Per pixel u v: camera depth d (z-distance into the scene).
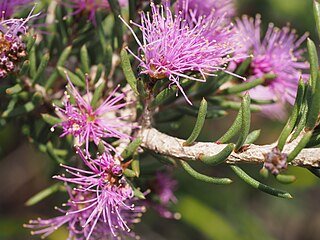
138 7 0.12
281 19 0.21
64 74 0.12
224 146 0.10
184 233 0.22
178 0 0.11
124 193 0.10
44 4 0.13
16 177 0.21
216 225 0.20
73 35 0.13
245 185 0.22
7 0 0.11
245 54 0.12
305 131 0.09
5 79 0.12
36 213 0.21
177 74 0.10
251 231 0.22
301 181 0.21
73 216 0.11
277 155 0.09
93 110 0.11
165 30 0.10
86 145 0.10
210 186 0.21
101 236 0.11
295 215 0.24
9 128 0.20
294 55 0.13
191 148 0.10
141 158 0.12
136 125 0.11
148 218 0.22
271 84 0.12
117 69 0.12
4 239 0.20
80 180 0.10
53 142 0.13
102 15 0.13
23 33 0.11
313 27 0.21
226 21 0.12
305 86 0.09
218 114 0.12
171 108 0.12
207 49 0.10
